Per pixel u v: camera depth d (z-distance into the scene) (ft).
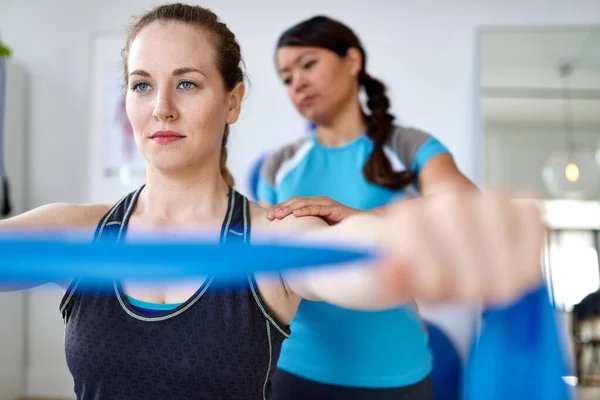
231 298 2.17
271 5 8.77
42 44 9.18
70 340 2.27
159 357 2.15
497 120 8.39
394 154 3.79
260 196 4.38
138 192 2.60
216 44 2.48
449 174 3.48
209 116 2.41
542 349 0.91
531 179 8.29
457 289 0.69
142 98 2.42
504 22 8.57
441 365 6.61
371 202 3.68
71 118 9.09
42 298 8.97
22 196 9.02
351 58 3.86
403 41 8.60
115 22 9.08
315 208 2.54
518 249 0.69
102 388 2.24
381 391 3.38
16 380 8.70
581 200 8.16
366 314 3.40
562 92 8.35
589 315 7.81
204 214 2.47
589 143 8.25
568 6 8.52
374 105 3.91
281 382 3.57
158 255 0.57
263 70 8.73
